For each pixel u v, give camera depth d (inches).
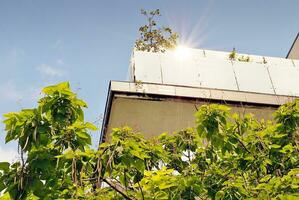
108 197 310.8
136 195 277.9
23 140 226.2
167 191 275.6
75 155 236.7
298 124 360.5
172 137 431.5
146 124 591.8
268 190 282.5
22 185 218.8
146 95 587.2
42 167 223.5
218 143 337.4
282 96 634.2
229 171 335.3
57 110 236.7
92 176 263.6
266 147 349.4
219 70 649.0
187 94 600.7
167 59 637.9
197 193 275.9
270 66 673.0
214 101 604.1
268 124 406.0
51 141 236.7
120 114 584.1
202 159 398.0
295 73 676.1
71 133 238.1
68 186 257.8
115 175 281.9
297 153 351.9
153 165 322.0
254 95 624.7
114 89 580.4
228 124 353.4
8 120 230.2
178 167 393.4
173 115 593.3
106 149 243.9
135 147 240.4
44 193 225.6
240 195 280.5
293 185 276.2
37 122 230.8
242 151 347.9
